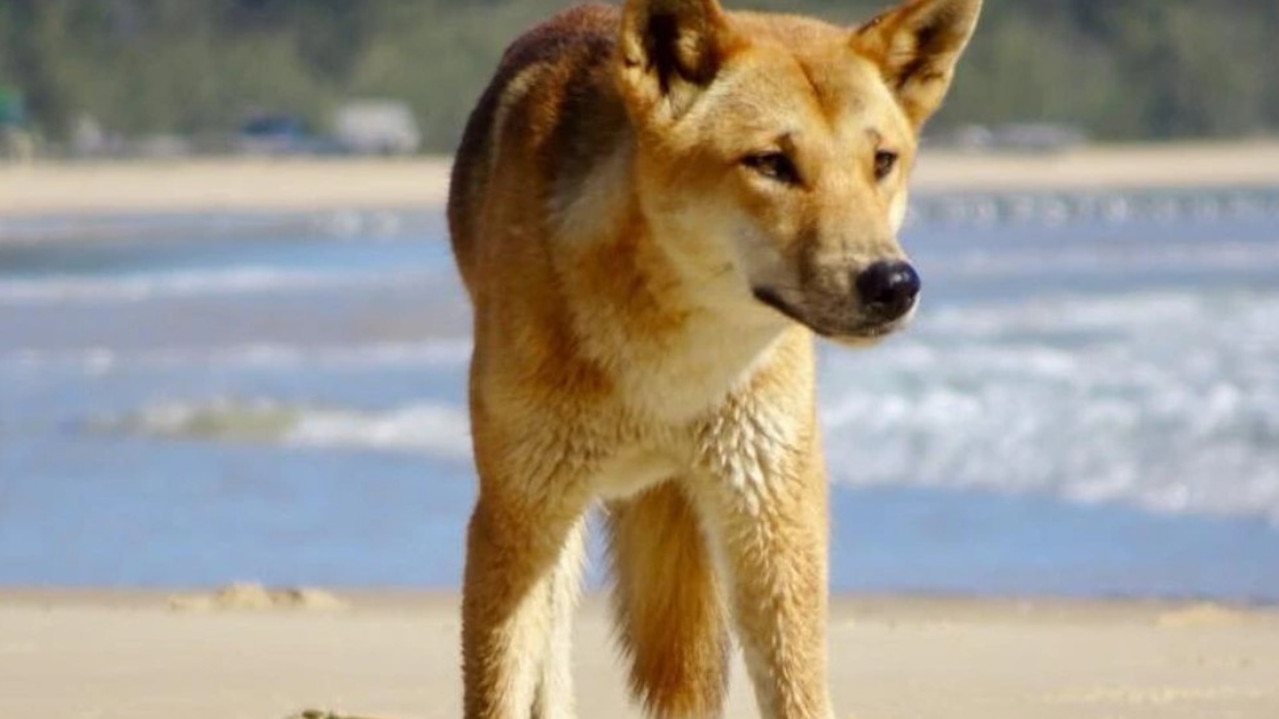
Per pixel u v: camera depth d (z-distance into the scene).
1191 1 171.88
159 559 16.81
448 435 22.88
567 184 8.47
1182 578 15.55
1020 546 16.88
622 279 8.25
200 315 36.72
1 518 18.80
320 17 161.00
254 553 17.03
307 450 22.12
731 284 8.12
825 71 8.20
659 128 8.14
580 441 8.46
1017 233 61.75
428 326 33.84
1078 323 30.61
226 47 157.50
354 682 11.27
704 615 9.25
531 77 9.22
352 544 17.36
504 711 8.57
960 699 10.77
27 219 77.31
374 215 77.81
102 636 12.76
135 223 73.44
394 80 149.75
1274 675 11.37
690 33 8.17
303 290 41.56
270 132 139.62
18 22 152.88
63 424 24.16
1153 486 19.05
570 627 9.80
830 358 26.28
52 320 36.75
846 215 7.94
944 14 8.48
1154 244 53.47
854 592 15.10
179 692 10.96
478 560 8.59
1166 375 24.64
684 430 8.48
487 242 8.79
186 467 21.25
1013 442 21.12
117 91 152.62
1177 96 164.12
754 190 8.03
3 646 12.38
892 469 20.23
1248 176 108.94
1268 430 21.06
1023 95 156.12
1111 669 11.61
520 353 8.43
